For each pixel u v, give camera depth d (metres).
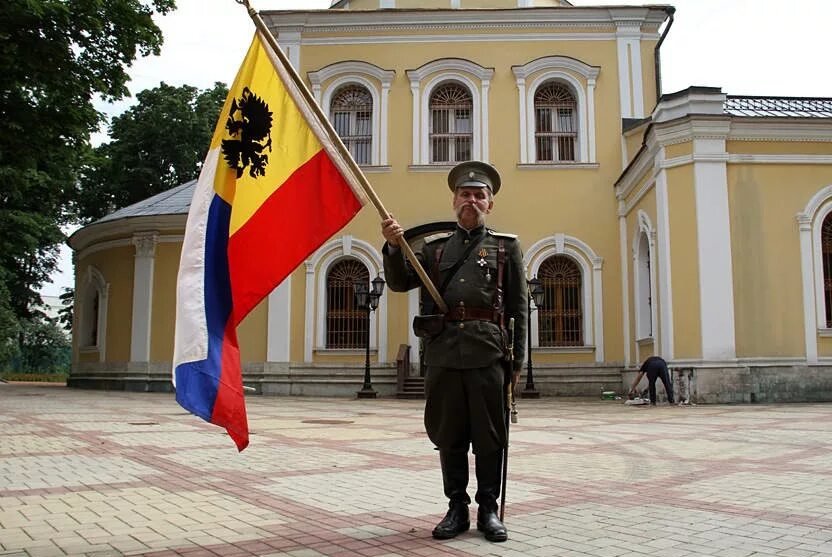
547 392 20.47
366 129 22.34
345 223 4.09
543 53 22.28
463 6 23.58
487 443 3.96
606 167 21.62
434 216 21.58
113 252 23.23
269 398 19.55
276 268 4.08
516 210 21.50
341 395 20.66
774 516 4.45
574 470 6.41
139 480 5.91
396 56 22.39
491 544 3.78
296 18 22.47
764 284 15.84
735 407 14.47
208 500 5.05
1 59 14.16
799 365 15.58
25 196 21.84
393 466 6.71
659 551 3.62
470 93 22.25
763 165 16.20
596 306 20.94
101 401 16.75
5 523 4.34
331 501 5.02
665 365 15.52
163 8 16.81
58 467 6.60
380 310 21.00
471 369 3.99
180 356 3.78
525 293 4.24
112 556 3.58
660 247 16.55
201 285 3.91
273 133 4.22
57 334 49.59
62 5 14.31
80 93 15.59
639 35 22.23
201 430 10.02
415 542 3.84
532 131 21.84
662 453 7.57
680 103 16.30
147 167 35.31
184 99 36.72
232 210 4.08
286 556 3.57
